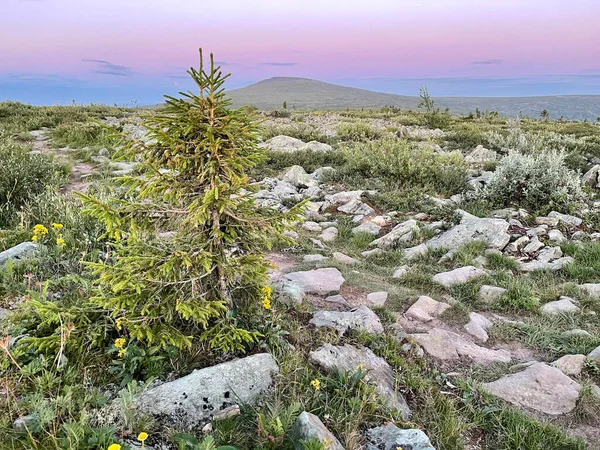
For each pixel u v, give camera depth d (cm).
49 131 1920
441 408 367
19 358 312
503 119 3089
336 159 1406
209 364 348
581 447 337
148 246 340
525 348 500
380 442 306
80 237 562
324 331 441
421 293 618
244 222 362
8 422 256
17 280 443
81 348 320
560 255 743
